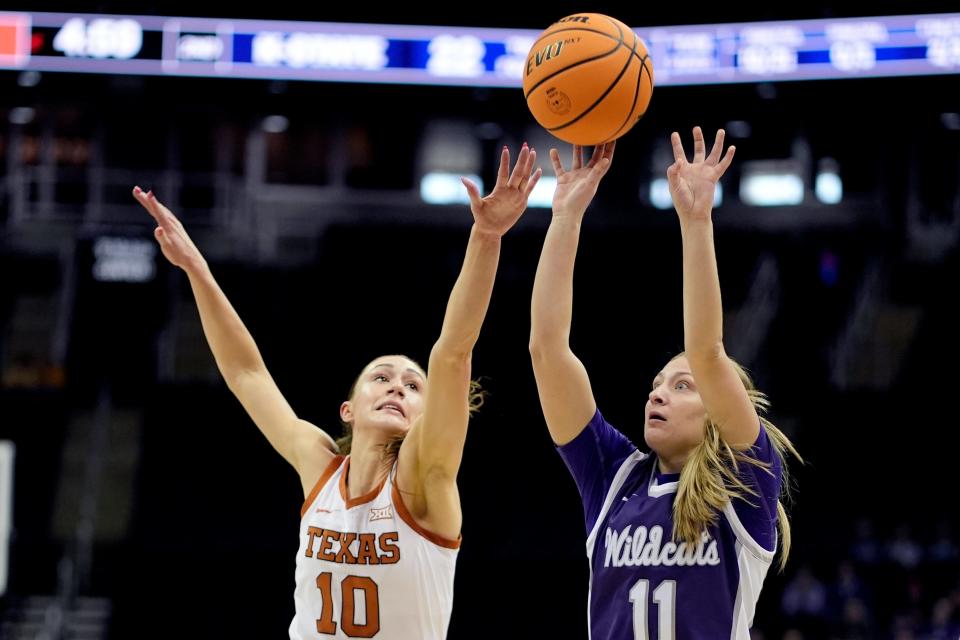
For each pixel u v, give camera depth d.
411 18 16.84
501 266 25.34
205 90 17.45
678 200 5.18
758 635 18.98
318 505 5.82
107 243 25.33
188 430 23.97
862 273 25.67
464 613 21.47
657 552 5.10
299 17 16.94
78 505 23.16
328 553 5.62
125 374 24.84
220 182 26.86
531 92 5.79
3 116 26.19
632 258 25.27
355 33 16.83
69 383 24.61
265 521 22.55
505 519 22.44
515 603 21.62
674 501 5.15
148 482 23.05
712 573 5.01
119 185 26.58
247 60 16.73
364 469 5.84
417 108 17.67
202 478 23.27
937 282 25.44
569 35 5.72
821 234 25.61
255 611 21.69
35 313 26.59
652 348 24.95
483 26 16.84
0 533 12.27
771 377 24.05
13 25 16.39
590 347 25.06
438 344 5.39
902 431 23.00
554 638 21.23
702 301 5.02
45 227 26.53
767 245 25.86
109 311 25.08
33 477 23.62
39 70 16.39
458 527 5.70
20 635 20.14
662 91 16.77
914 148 25.44
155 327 25.20
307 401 24.72
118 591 21.56
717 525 5.06
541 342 5.50
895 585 19.67
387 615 5.50
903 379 23.83
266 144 27.09
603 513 5.37
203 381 25.14
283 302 25.98
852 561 20.17
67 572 20.33
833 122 17.33
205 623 21.48
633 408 24.41
